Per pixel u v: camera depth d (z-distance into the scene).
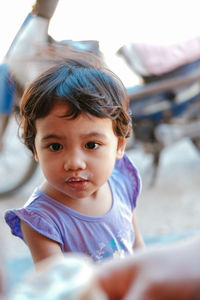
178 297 0.38
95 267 0.43
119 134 1.18
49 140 1.08
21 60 1.97
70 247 1.15
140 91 2.95
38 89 1.11
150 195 3.30
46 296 0.37
